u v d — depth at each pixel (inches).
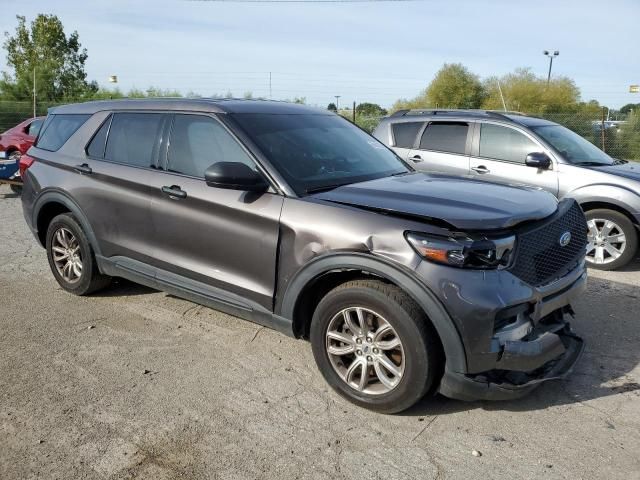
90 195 188.7
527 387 125.0
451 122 301.0
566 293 137.0
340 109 831.1
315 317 138.6
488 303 117.1
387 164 175.2
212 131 161.9
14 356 162.9
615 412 134.1
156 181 169.3
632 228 247.1
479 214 124.7
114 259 186.5
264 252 144.9
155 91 956.6
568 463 116.0
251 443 122.9
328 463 116.3
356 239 128.0
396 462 116.6
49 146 211.2
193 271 162.4
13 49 1169.4
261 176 148.3
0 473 113.4
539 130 278.2
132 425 129.3
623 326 185.3
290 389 144.9
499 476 112.3
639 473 113.0
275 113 171.9
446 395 125.5
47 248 212.5
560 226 139.8
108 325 184.5
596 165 266.4
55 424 129.6
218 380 149.4
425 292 119.4
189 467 115.1
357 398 134.7
